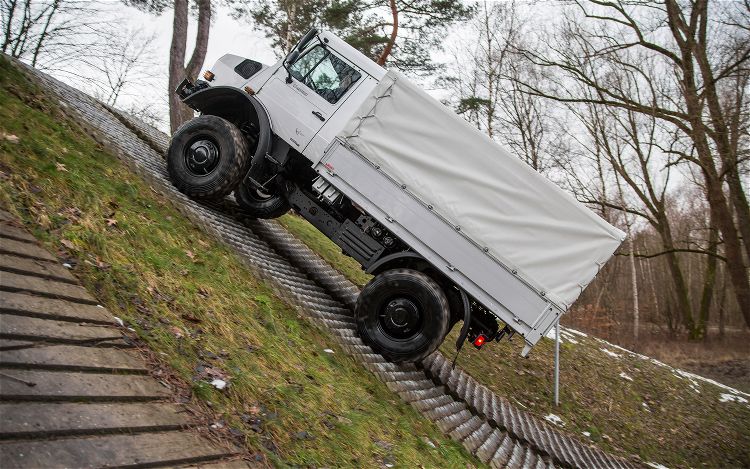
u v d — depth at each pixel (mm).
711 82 15094
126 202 5934
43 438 2723
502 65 24453
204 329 4672
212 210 8367
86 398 3129
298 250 10078
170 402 3576
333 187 7438
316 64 7945
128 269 4742
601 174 25578
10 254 3887
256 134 8359
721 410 14258
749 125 14484
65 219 4766
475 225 6930
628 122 22953
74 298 3896
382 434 5020
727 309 43656
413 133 7102
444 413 6988
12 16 13578
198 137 7832
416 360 6945
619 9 17266
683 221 34938
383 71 7875
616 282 36656
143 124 11023
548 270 6852
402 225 7035
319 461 3971
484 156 6988
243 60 8305
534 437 8805
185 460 3148
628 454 10352
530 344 6805
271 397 4301
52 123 6449
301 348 5652
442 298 6863
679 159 16375
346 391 5375
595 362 14117
